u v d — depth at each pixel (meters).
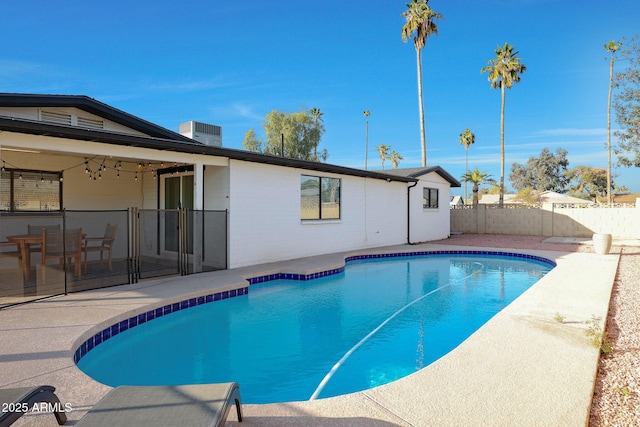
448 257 14.49
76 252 8.12
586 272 9.25
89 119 9.60
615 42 26.94
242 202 10.24
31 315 5.46
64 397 3.18
